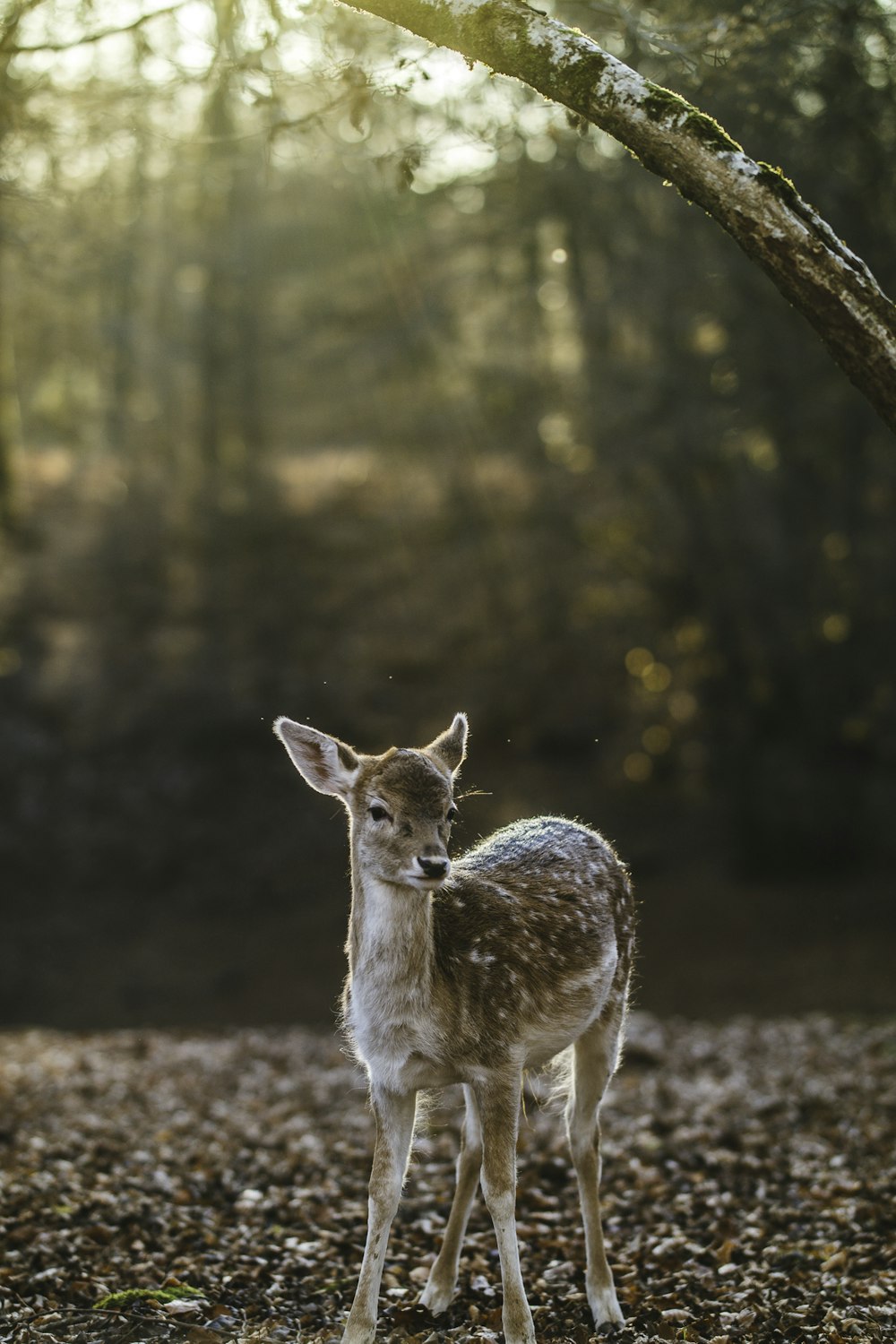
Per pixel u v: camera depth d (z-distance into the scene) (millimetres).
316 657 26375
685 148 4426
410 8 4750
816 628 19250
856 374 4445
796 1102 8695
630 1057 10797
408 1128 4617
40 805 22781
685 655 21906
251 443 30578
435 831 4477
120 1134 8172
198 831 22844
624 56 8258
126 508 28891
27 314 20469
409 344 25016
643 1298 5191
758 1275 5414
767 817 20281
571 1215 6316
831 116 10258
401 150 6914
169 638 26406
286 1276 5492
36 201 8703
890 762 20312
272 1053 11711
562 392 21812
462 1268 5559
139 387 32625
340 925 20625
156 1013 17594
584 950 5004
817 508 18781
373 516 29219
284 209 28484
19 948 19594
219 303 30531
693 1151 7492
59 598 27438
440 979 4500
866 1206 6184
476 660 26094
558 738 25047
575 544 22750
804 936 18203
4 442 28797
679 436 18297
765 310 16672
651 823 22922
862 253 12859
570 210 18781
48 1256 5500
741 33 6555
